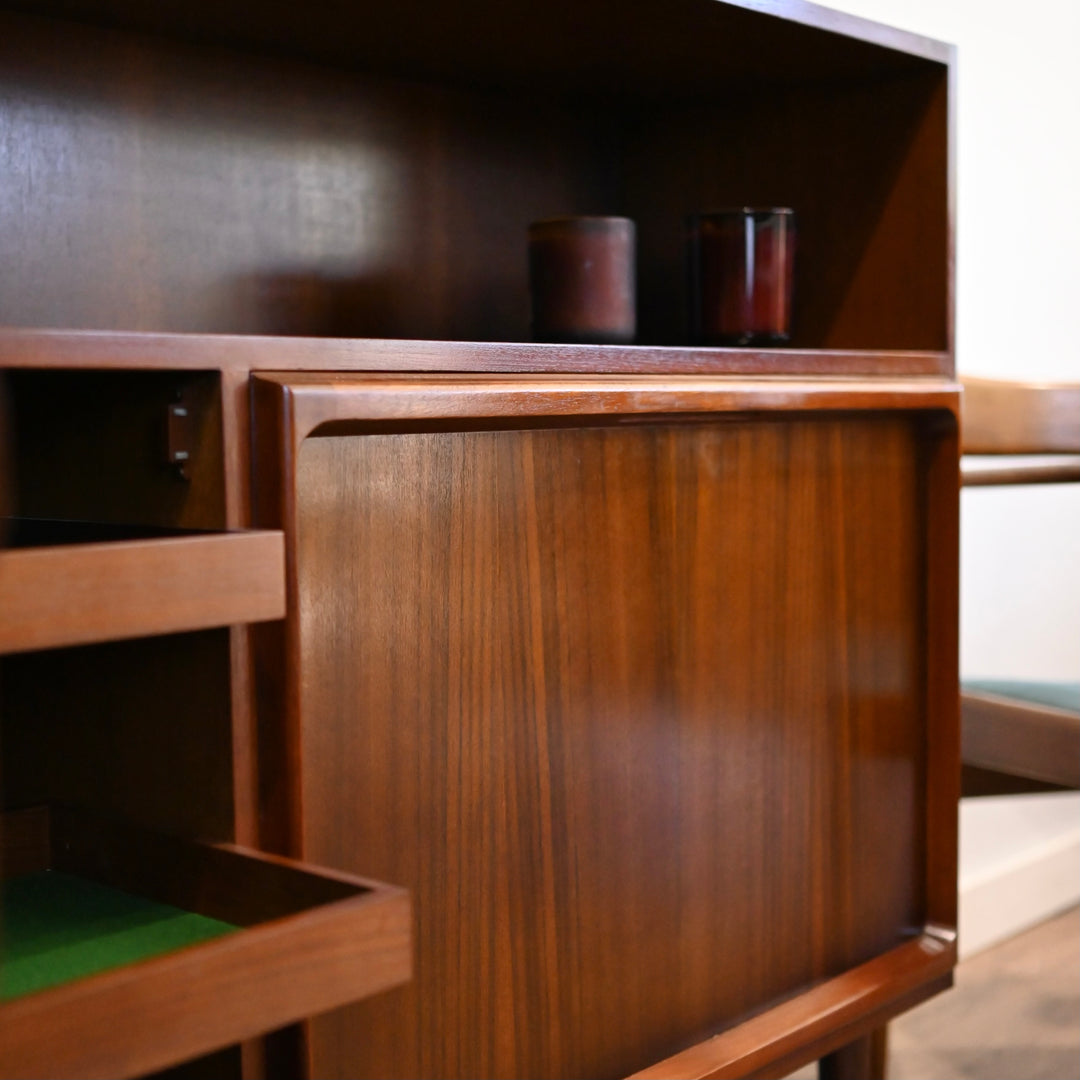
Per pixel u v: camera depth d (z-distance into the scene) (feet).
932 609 3.48
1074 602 6.56
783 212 3.45
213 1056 2.19
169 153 3.02
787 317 3.50
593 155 3.94
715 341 3.47
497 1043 2.56
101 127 2.91
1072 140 6.24
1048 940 6.11
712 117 3.84
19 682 2.46
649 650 2.81
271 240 3.21
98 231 2.91
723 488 2.94
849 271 3.62
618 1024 2.78
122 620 1.67
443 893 2.45
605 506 2.70
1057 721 3.58
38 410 2.31
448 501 2.42
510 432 2.52
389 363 2.27
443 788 2.44
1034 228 6.03
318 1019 2.26
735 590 2.98
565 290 3.11
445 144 3.56
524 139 3.75
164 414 2.10
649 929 2.84
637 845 2.81
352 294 3.38
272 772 2.10
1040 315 6.10
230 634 2.08
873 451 3.31
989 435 3.71
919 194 3.46
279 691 2.08
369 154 3.40
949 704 3.47
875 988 3.22
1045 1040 5.05
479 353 2.41
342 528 2.26
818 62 3.37
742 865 3.04
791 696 3.14
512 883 2.57
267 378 2.06
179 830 2.19
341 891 1.86
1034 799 6.33
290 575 2.06
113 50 2.93
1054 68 6.09
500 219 3.70
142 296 2.99
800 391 2.93
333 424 2.17
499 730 2.53
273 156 3.21
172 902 2.16
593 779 2.71
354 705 2.29
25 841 2.36
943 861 3.51
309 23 2.95
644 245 4.00
